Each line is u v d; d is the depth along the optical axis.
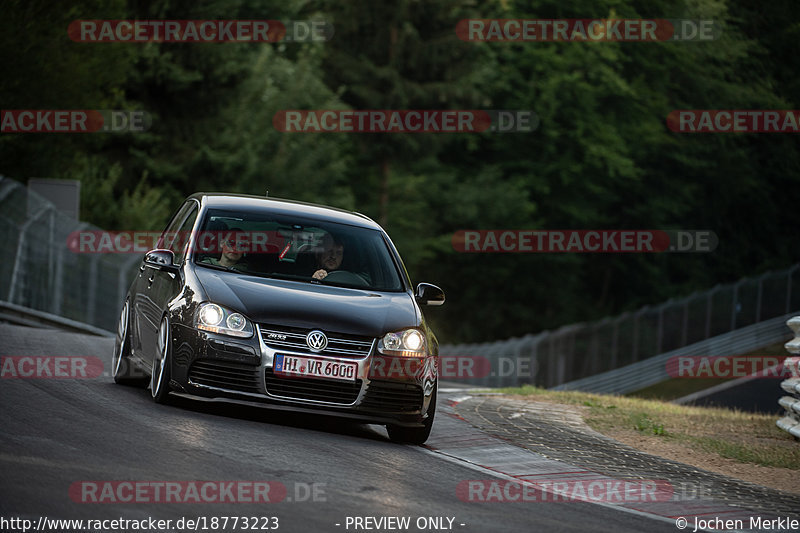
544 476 30.25
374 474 26.12
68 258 73.88
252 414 32.91
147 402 32.34
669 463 34.78
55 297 72.81
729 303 157.88
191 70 128.00
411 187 196.00
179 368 30.88
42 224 71.50
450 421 38.81
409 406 31.59
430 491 25.17
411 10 187.00
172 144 130.38
